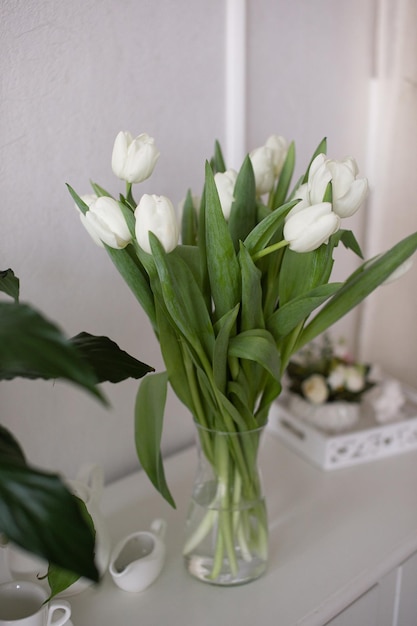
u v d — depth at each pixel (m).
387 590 1.18
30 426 1.21
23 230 1.12
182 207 1.10
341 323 1.66
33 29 1.04
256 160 0.99
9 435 0.72
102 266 1.22
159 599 1.07
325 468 1.37
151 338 1.32
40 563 1.00
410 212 1.48
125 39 1.14
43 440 1.23
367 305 1.64
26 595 0.96
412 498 1.29
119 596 1.08
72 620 1.03
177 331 0.94
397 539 1.19
